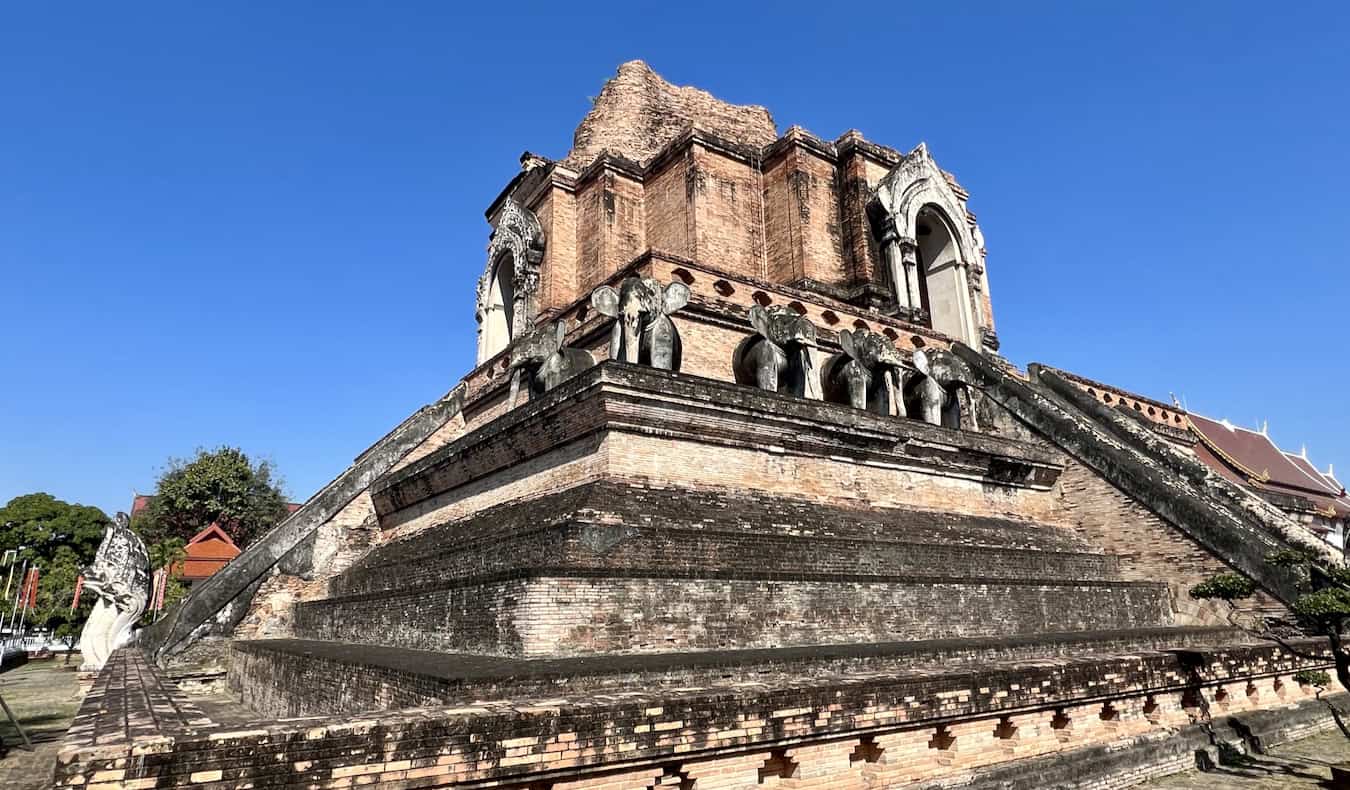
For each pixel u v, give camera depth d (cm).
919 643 1034
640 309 1591
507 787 545
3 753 1236
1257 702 1155
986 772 792
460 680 683
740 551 1109
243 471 5650
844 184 2623
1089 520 1836
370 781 493
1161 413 2775
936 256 2827
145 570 2033
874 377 1859
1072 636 1145
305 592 1817
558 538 1009
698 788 629
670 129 3228
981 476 1731
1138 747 941
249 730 475
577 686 743
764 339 1728
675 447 1295
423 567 1330
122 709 665
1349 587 1107
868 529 1386
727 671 820
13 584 4131
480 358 3078
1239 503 1820
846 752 712
